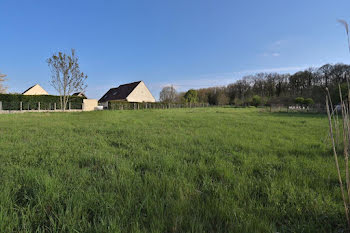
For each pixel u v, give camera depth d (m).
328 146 4.25
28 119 10.28
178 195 1.96
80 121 9.64
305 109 22.25
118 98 37.62
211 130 6.91
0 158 3.16
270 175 2.57
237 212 1.68
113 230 1.41
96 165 2.95
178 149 4.07
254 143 4.64
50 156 3.28
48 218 1.62
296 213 1.73
